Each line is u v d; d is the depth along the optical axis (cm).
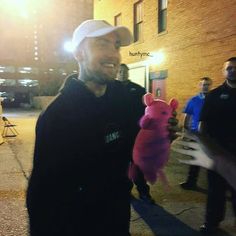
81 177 182
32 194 179
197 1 1185
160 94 1464
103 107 188
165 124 205
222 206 429
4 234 447
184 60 1280
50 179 178
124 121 196
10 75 4712
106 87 197
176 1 1313
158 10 1456
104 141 186
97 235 187
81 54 190
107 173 188
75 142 180
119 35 189
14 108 4206
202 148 156
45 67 4397
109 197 189
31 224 181
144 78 1589
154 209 519
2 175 754
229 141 398
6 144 1227
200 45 1182
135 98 208
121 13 1830
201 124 414
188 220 481
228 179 154
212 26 1120
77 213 183
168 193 586
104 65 185
